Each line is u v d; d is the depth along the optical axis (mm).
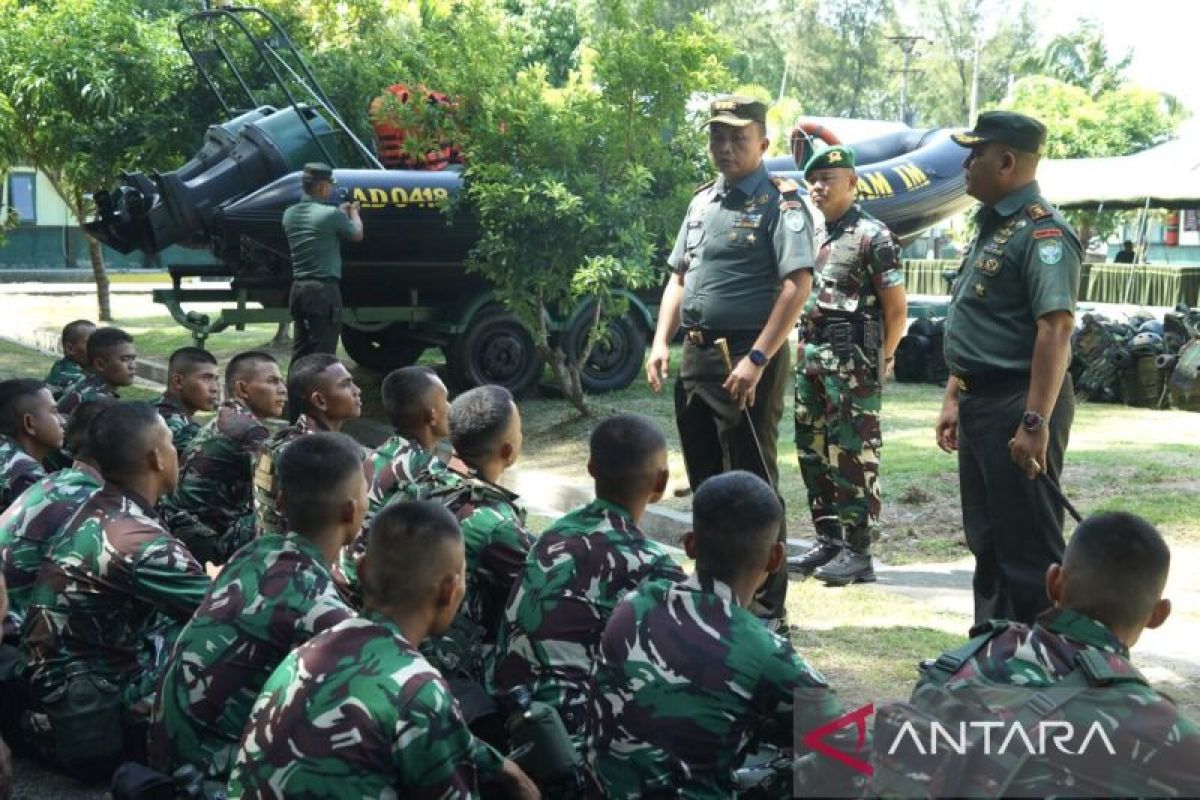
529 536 3883
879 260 5691
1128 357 10977
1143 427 9852
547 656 3363
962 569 6152
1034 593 4211
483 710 3447
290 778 2518
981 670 2307
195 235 10656
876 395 5809
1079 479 7789
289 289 10750
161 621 4266
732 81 10070
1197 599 5520
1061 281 4059
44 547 4184
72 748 3824
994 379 4223
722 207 5133
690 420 5273
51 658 3826
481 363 10977
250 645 3127
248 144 10742
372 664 2576
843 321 5770
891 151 12391
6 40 14555
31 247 34750
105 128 14344
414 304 10938
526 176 9781
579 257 9898
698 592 2777
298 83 12375
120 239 10578
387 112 10234
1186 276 22141
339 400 5027
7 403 4945
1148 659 4773
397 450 4461
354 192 10133
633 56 9750
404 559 2682
